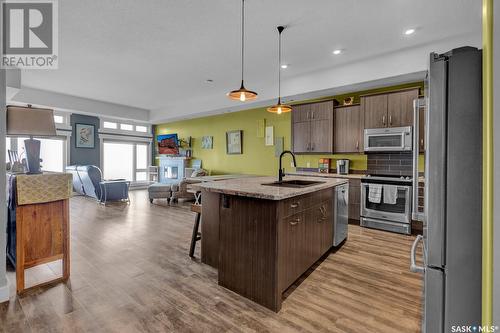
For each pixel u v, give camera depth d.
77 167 6.41
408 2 2.62
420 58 3.61
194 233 2.95
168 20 2.98
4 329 1.69
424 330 1.09
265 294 1.97
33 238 2.22
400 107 4.00
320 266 2.71
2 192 2.06
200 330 1.70
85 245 3.28
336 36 3.35
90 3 2.66
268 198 1.88
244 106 6.27
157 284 2.31
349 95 4.91
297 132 5.25
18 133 2.29
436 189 1.01
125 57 4.06
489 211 0.72
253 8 2.74
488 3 0.73
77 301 2.03
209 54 3.95
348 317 1.85
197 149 8.08
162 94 6.39
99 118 7.84
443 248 1.00
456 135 0.97
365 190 4.23
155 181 9.09
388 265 2.73
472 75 0.95
